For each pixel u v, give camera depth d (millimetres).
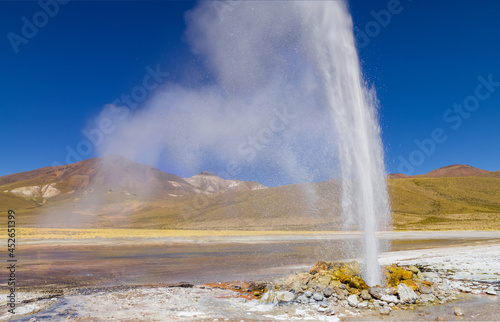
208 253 24703
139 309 8086
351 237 42375
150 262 19078
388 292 8953
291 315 7602
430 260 17109
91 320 7172
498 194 120562
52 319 7230
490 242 29797
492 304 8305
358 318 7340
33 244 32844
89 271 15547
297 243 34312
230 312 7844
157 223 114938
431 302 8602
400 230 61750
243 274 14289
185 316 7492
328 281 9703
